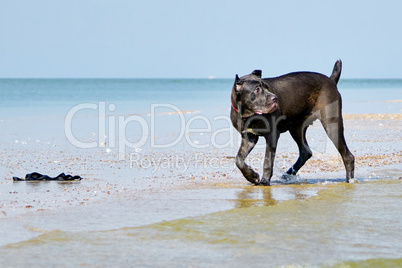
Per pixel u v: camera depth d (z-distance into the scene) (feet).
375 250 19.34
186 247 19.56
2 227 22.15
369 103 131.85
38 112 98.99
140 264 17.72
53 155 46.32
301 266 17.58
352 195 29.27
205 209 25.66
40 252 18.92
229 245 19.81
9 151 48.42
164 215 24.34
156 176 36.24
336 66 36.06
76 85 303.27
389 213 24.93
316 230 21.94
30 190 30.86
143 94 188.03
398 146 52.75
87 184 33.01
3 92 194.29
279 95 32.76
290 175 36.29
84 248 19.38
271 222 23.16
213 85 357.61
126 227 22.22
